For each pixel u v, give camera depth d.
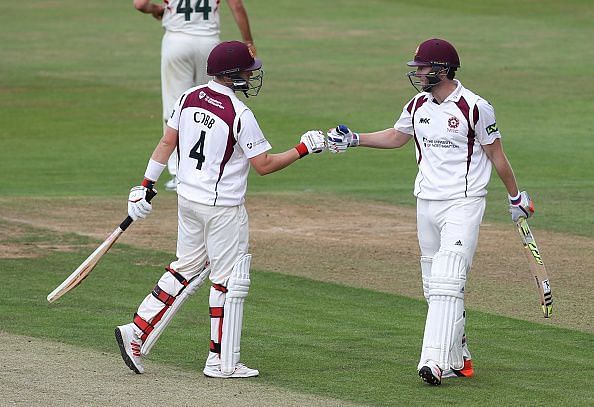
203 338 30.42
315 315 33.12
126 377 26.31
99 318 32.19
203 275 27.19
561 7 134.12
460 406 24.41
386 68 97.19
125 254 40.84
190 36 53.38
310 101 82.38
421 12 130.38
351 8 133.00
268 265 39.59
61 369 26.84
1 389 25.03
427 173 27.02
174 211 49.66
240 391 25.34
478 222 26.75
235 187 26.72
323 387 25.83
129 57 104.81
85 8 136.25
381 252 41.88
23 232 44.28
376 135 28.14
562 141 69.06
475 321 32.62
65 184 56.94
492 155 26.83
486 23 122.62
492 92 85.94
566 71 95.31
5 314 32.38
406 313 33.53
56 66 100.12
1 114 79.62
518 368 27.84
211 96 26.86
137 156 65.88
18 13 132.75
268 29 118.56
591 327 32.06
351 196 54.06
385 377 26.78
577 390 25.83
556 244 43.47
